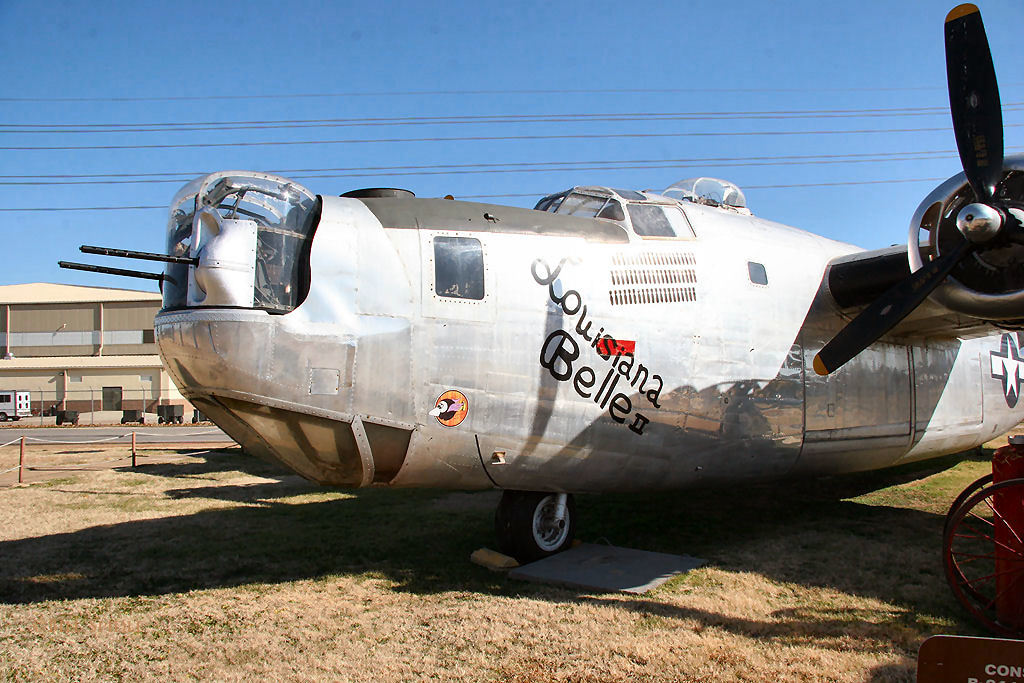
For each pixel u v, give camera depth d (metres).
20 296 43.94
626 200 6.86
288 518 8.91
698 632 4.70
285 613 5.29
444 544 7.36
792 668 4.11
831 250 8.08
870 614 4.96
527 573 6.05
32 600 5.67
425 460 5.73
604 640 4.59
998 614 4.66
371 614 5.23
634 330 6.32
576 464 6.21
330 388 5.25
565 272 6.15
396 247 5.65
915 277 5.55
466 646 4.56
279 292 5.22
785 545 6.96
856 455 7.89
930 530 7.48
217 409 5.34
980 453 13.29
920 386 8.43
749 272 7.09
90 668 4.35
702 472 6.88
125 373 40.59
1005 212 5.14
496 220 6.14
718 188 8.42
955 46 5.48
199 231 5.21
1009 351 10.14
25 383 40.97
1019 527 4.57
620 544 7.14
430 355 5.57
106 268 5.20
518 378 5.83
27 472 13.92
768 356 7.03
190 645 4.69
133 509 9.64
